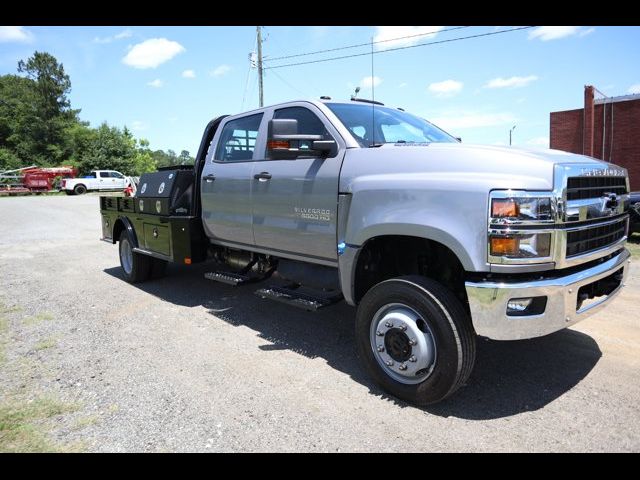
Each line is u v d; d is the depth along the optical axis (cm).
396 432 300
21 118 6147
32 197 3278
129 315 549
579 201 310
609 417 314
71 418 320
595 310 337
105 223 790
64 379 379
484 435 296
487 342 444
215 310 567
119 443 291
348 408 331
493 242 288
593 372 380
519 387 358
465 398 343
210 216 553
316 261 431
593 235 332
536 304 295
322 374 387
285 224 445
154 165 6244
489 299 291
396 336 333
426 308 313
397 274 408
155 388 363
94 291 666
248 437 296
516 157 305
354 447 285
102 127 5875
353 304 390
